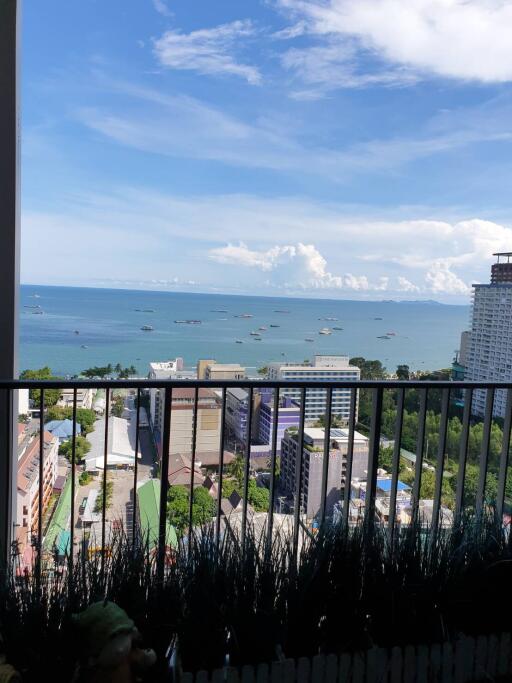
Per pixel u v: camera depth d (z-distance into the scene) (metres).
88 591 1.77
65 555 1.94
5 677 1.54
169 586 1.84
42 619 1.67
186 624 1.77
